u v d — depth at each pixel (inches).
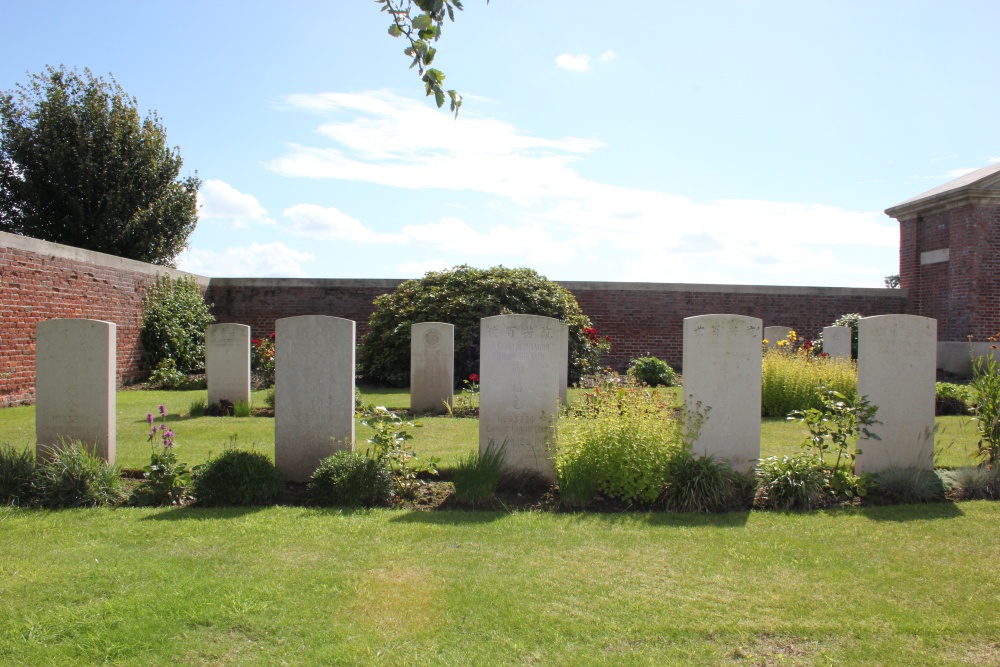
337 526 220.1
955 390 490.0
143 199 956.0
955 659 140.6
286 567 185.2
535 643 146.3
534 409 281.6
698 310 871.1
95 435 281.4
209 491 248.4
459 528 219.3
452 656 140.6
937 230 822.5
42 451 283.0
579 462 256.7
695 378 281.4
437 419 451.8
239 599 164.2
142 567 183.9
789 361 492.1
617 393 288.5
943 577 181.8
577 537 211.8
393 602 164.2
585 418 284.8
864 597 169.2
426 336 499.2
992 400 285.1
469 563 189.2
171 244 989.8
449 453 330.0
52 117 893.2
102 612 157.0
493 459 269.0
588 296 863.1
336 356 284.0
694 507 245.1
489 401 282.7
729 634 150.6
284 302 844.0
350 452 268.5
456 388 663.1
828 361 511.5
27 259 517.7
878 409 281.7
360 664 137.5
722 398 282.2
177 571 181.5
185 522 223.9
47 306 542.0
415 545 203.0
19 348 510.0
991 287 770.2
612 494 255.4
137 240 943.7
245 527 218.2
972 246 767.1
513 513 238.8
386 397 586.2
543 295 701.9
